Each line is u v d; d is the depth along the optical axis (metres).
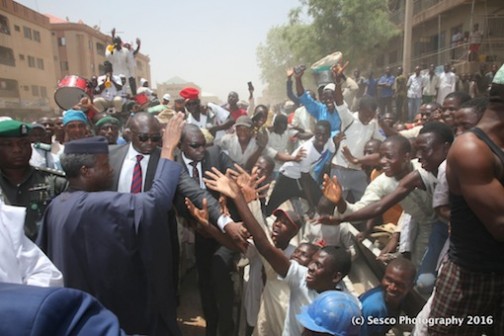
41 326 0.76
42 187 2.51
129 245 1.92
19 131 2.37
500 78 1.42
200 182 3.29
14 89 35.09
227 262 3.00
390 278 2.51
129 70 8.88
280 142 6.36
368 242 3.80
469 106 2.36
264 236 2.29
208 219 2.59
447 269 1.68
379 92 13.89
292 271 2.31
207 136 4.25
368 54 21.81
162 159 2.23
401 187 2.77
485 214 1.44
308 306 1.99
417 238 3.07
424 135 2.53
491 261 1.53
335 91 5.24
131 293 1.97
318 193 4.80
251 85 9.29
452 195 1.60
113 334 0.84
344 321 1.82
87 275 1.88
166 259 2.09
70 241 1.86
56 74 43.47
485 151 1.42
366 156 4.57
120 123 6.36
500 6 16.62
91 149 2.00
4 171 2.45
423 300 2.60
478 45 14.95
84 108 5.26
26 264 1.69
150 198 2.01
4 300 0.79
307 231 3.95
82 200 1.91
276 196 4.94
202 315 3.83
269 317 2.62
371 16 20.41
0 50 33.09
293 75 5.75
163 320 2.09
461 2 16.56
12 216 1.69
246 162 5.01
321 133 4.76
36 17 38.50
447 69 12.34
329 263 2.24
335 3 20.31
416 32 21.92
